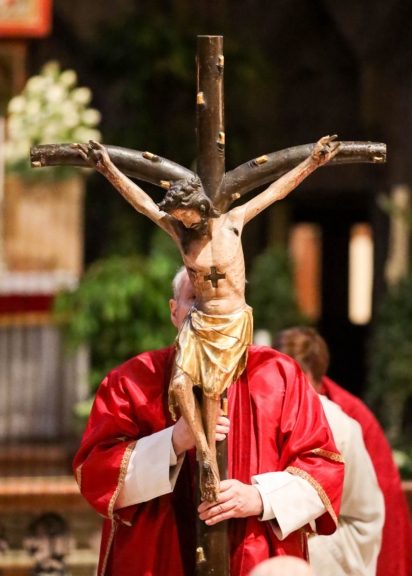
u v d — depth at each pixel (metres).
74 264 24.30
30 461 21.66
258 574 6.06
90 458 8.32
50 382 23.03
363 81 38.97
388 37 38.50
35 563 16.14
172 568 8.31
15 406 23.06
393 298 27.36
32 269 24.19
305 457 8.32
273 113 39.03
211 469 7.67
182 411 7.66
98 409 8.55
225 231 7.74
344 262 48.88
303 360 11.23
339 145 8.02
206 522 7.86
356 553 10.73
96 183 35.84
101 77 36.72
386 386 26.62
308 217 47.47
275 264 32.19
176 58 33.91
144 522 8.34
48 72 24.50
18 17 25.66
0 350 22.98
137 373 8.53
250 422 8.43
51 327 22.95
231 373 7.64
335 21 38.72
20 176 23.95
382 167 39.91
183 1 37.72
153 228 34.28
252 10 38.84
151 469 8.09
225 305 7.71
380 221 39.66
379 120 39.09
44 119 23.88
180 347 7.71
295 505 8.09
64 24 37.16
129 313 20.98
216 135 7.91
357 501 10.69
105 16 37.31
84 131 23.94
